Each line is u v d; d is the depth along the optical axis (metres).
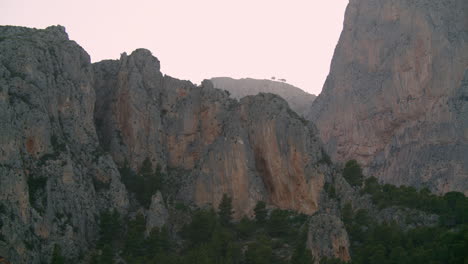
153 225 145.62
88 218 144.25
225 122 172.00
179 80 181.25
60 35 165.88
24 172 134.25
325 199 156.00
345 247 136.00
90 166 153.62
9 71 144.00
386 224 140.25
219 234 142.00
